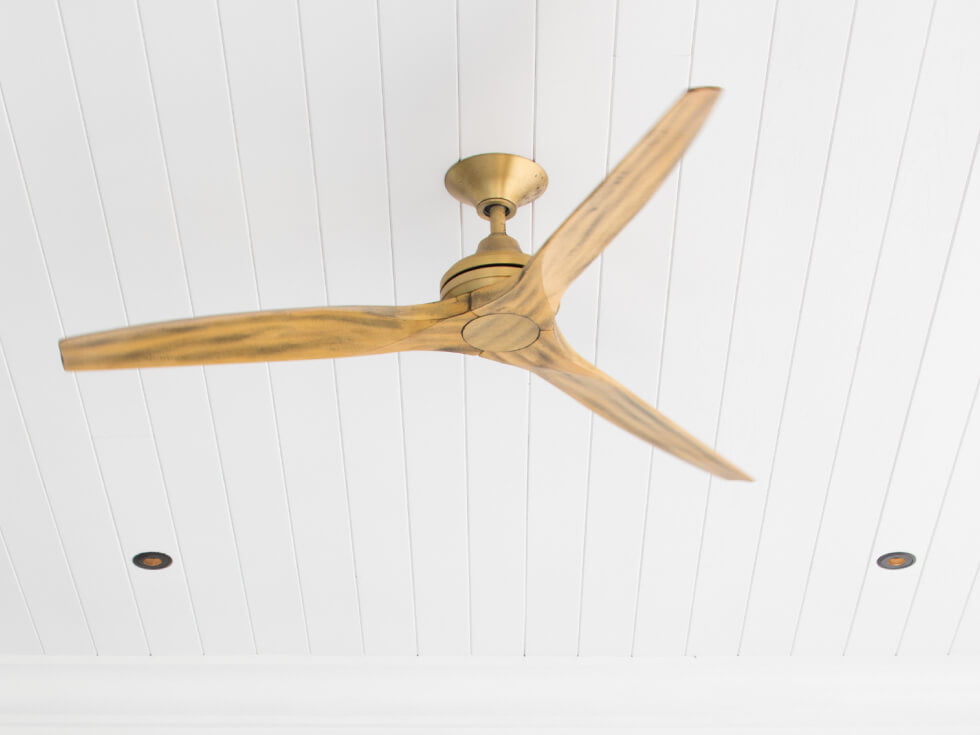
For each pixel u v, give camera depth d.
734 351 1.96
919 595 2.45
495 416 2.08
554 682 2.65
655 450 2.13
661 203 1.73
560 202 1.74
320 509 2.26
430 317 1.36
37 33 1.51
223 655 2.62
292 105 1.60
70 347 1.29
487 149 1.66
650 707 2.66
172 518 2.26
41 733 2.63
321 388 2.02
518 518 2.28
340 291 1.87
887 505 2.23
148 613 2.49
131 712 2.64
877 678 2.64
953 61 1.56
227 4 1.49
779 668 2.64
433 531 2.31
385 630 2.55
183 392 2.01
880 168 1.69
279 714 2.65
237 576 2.41
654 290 1.87
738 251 1.80
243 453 2.14
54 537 2.28
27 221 1.73
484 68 1.56
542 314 1.36
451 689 2.65
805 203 1.73
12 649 2.57
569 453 2.15
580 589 2.45
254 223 1.75
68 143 1.63
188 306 1.88
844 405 2.04
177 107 1.60
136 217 1.73
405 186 1.71
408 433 2.11
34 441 2.08
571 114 1.62
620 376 2.04
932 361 1.96
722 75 1.58
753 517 2.27
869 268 1.82
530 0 1.49
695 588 2.44
